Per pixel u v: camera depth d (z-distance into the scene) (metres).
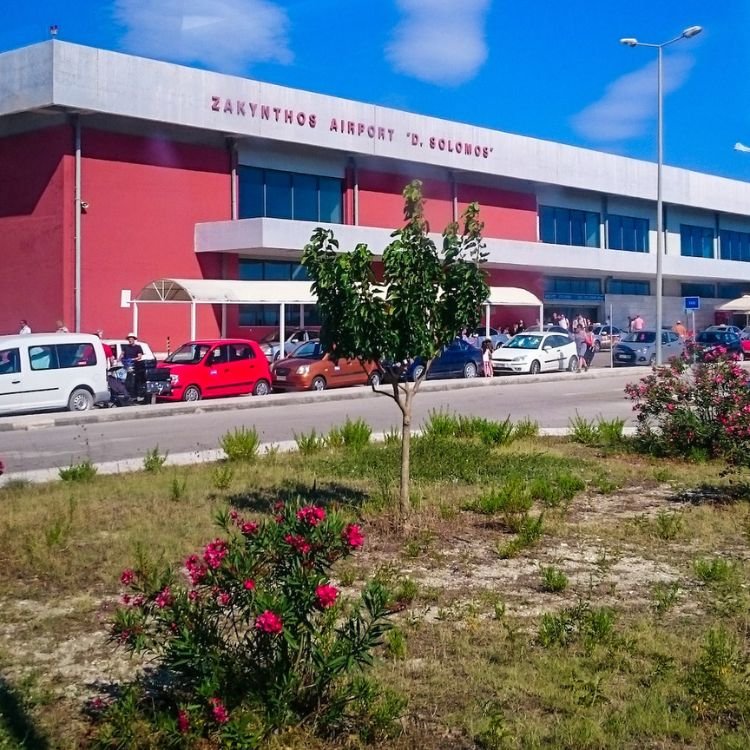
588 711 5.08
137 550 7.72
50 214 33.22
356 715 4.91
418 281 8.89
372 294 8.89
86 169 33.31
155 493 11.07
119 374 24.44
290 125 38.09
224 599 4.68
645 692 5.34
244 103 36.47
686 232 63.00
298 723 4.70
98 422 21.23
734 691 5.21
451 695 5.32
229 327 37.62
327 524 4.82
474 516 10.05
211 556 4.68
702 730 4.90
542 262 48.38
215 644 4.72
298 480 11.98
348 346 8.95
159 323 35.34
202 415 22.53
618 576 7.84
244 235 35.34
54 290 33.16
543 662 5.79
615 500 11.10
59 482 12.22
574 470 13.02
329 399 26.27
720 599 7.06
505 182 49.53
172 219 35.81
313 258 8.98
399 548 8.71
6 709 5.09
